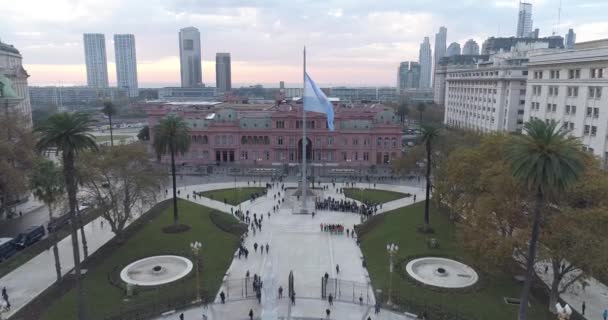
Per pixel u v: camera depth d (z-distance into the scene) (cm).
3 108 9500
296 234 7762
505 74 15025
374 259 6594
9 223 8150
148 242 7169
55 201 5759
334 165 14200
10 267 6144
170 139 7625
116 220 7050
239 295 5425
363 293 5522
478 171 5988
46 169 5519
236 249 7006
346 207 9212
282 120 14238
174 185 7850
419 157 10056
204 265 6284
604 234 4275
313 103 8300
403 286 5644
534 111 11194
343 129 14100
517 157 3912
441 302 5222
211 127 14375
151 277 5969
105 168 6675
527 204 4847
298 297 5409
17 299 5250
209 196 10262
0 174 6894
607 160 8375
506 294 5403
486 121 16450
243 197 10200
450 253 6694
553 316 4869
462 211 6544
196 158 14625
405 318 4928
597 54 8619
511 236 4778
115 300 5219
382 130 13988
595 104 8712
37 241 7244
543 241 4556
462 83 18975
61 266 6228
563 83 9800
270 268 4191
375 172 13188
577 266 4456
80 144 4397
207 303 5216
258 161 14525
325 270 6234
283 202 9800
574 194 4584
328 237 7612
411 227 7906
